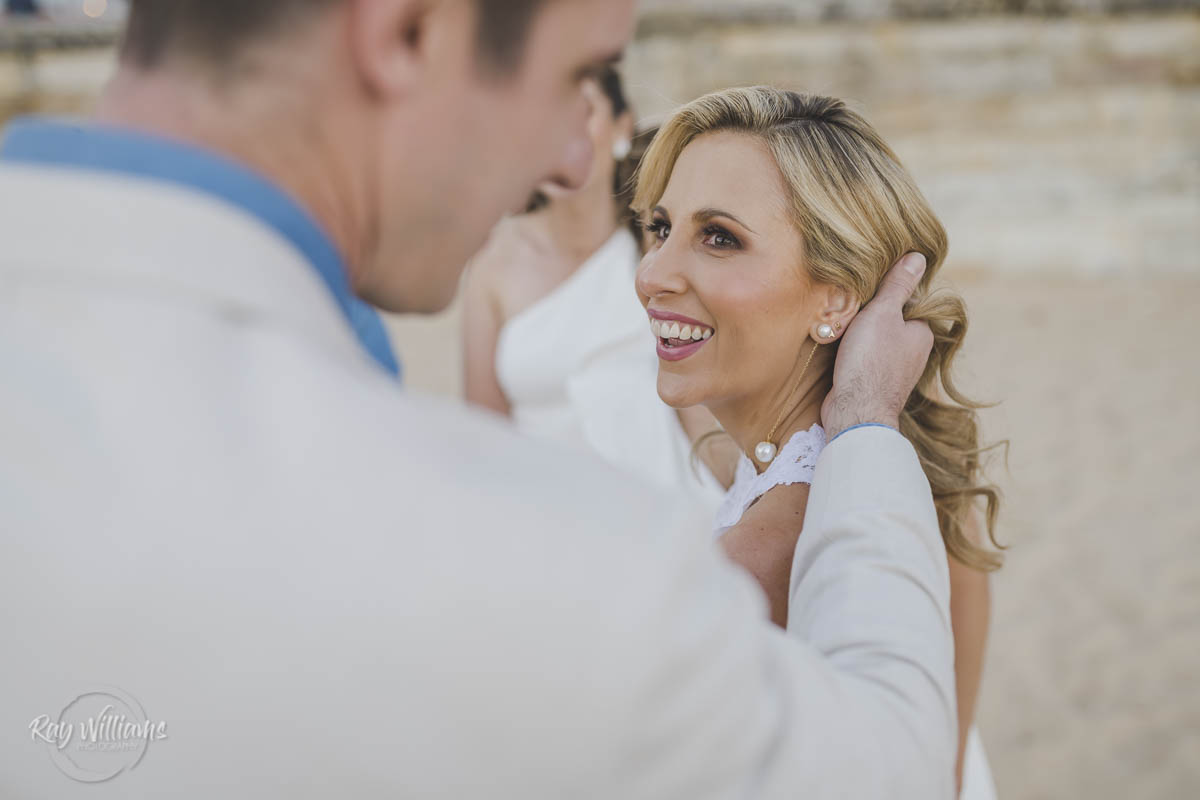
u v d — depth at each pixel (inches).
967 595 60.7
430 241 29.0
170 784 22.7
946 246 52.0
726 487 76.6
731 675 23.7
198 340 22.6
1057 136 487.2
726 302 48.9
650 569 23.0
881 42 505.4
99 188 22.8
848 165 48.5
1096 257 461.1
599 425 93.6
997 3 486.9
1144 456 254.4
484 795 22.5
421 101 26.5
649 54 522.0
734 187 48.7
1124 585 192.5
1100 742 148.6
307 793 22.4
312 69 25.2
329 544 21.9
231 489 21.8
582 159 30.2
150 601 21.5
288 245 24.7
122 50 26.2
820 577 34.3
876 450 38.4
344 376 23.9
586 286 100.4
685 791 23.5
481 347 111.0
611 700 22.2
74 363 22.1
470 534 22.3
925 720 29.0
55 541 21.6
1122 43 481.1
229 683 21.8
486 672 22.0
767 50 516.4
